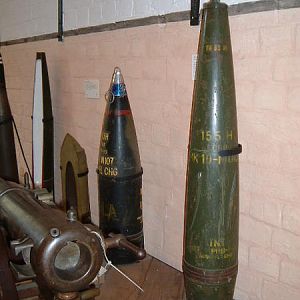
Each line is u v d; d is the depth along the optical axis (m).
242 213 1.80
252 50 1.64
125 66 2.29
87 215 2.52
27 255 1.25
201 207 1.58
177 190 2.09
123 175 1.99
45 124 2.90
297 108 1.53
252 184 1.74
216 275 1.61
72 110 2.83
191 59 1.90
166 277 2.02
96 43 2.48
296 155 1.57
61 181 2.84
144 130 2.23
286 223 1.64
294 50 1.51
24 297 1.39
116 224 2.03
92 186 2.71
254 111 1.68
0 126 2.85
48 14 2.97
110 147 1.98
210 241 1.59
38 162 2.93
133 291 1.88
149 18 2.08
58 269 1.17
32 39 3.27
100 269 1.25
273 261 1.71
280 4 1.53
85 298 1.26
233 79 1.56
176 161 2.07
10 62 3.74
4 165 2.89
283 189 1.63
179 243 2.12
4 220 1.36
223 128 1.54
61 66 2.88
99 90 2.53
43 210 1.27
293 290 1.66
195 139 1.58
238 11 1.66
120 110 1.97
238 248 1.77
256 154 1.70
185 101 1.97
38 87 2.84
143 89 2.19
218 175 1.55
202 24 1.56
